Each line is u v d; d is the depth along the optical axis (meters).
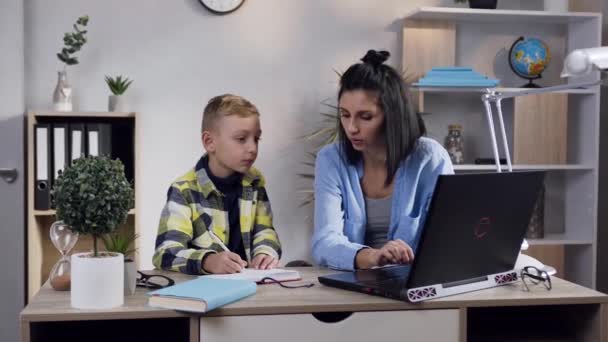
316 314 1.83
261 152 3.72
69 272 1.71
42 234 3.42
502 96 2.19
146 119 3.63
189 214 2.15
